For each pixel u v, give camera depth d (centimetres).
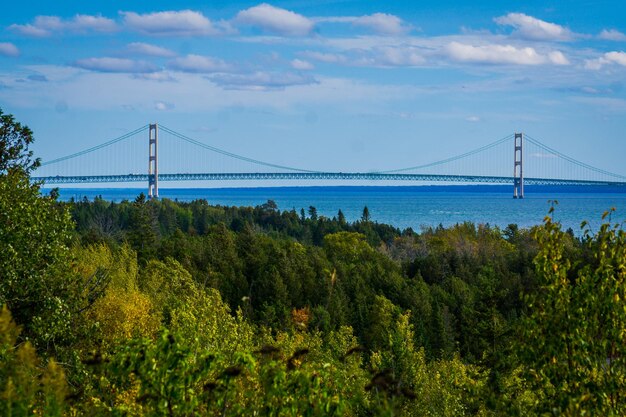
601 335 1066
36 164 2125
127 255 5191
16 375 754
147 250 7388
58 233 1850
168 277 4653
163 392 753
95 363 783
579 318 1062
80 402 1012
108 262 4672
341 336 3306
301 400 775
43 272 1772
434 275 8375
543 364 1087
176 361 759
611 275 1058
